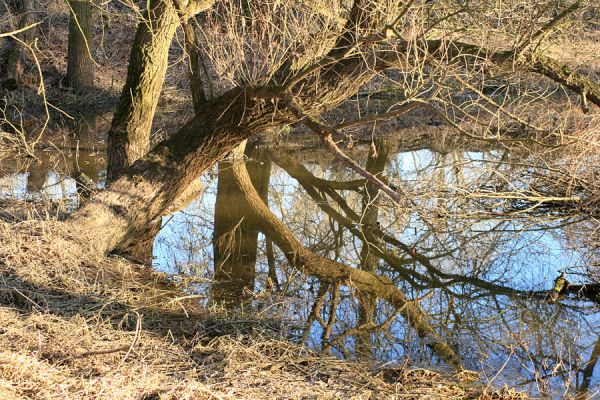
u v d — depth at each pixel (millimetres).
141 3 18250
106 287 6016
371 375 5062
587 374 5418
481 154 12289
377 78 15617
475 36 8367
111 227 7156
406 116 14484
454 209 9875
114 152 8797
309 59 7586
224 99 7629
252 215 9281
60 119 14297
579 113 11031
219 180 10773
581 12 8133
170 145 7809
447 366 5430
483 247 8695
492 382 5188
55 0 17031
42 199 8617
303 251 8195
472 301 7098
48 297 5629
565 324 6551
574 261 8359
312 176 11312
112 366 4605
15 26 14203
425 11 7871
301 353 5301
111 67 17203
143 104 8742
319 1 7902
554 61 8039
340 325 6145
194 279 7000
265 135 13242
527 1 8539
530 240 8914
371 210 9742
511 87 14180
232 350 5043
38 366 4398
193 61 7969
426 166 11422
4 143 11820
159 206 7691
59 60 16812
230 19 9430
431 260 8305
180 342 5223
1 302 5453
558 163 10445
